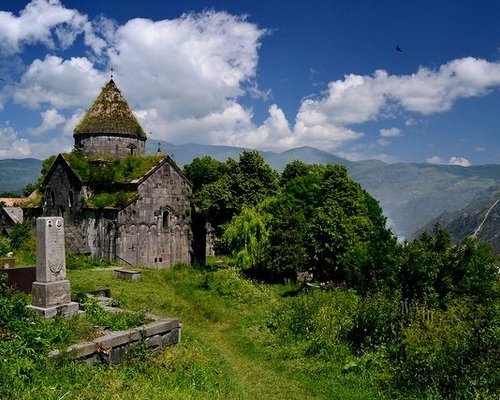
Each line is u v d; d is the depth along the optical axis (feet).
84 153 151.64
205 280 96.27
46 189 152.56
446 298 54.13
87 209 139.85
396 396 40.93
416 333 44.80
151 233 141.69
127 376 38.04
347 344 53.57
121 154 153.48
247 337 63.05
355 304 62.03
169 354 44.91
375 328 52.60
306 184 136.98
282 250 111.14
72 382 34.73
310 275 115.24
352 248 93.40
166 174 146.00
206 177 162.81
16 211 187.11
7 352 34.81
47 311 48.32
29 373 33.53
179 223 149.69
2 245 129.80
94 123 151.33
